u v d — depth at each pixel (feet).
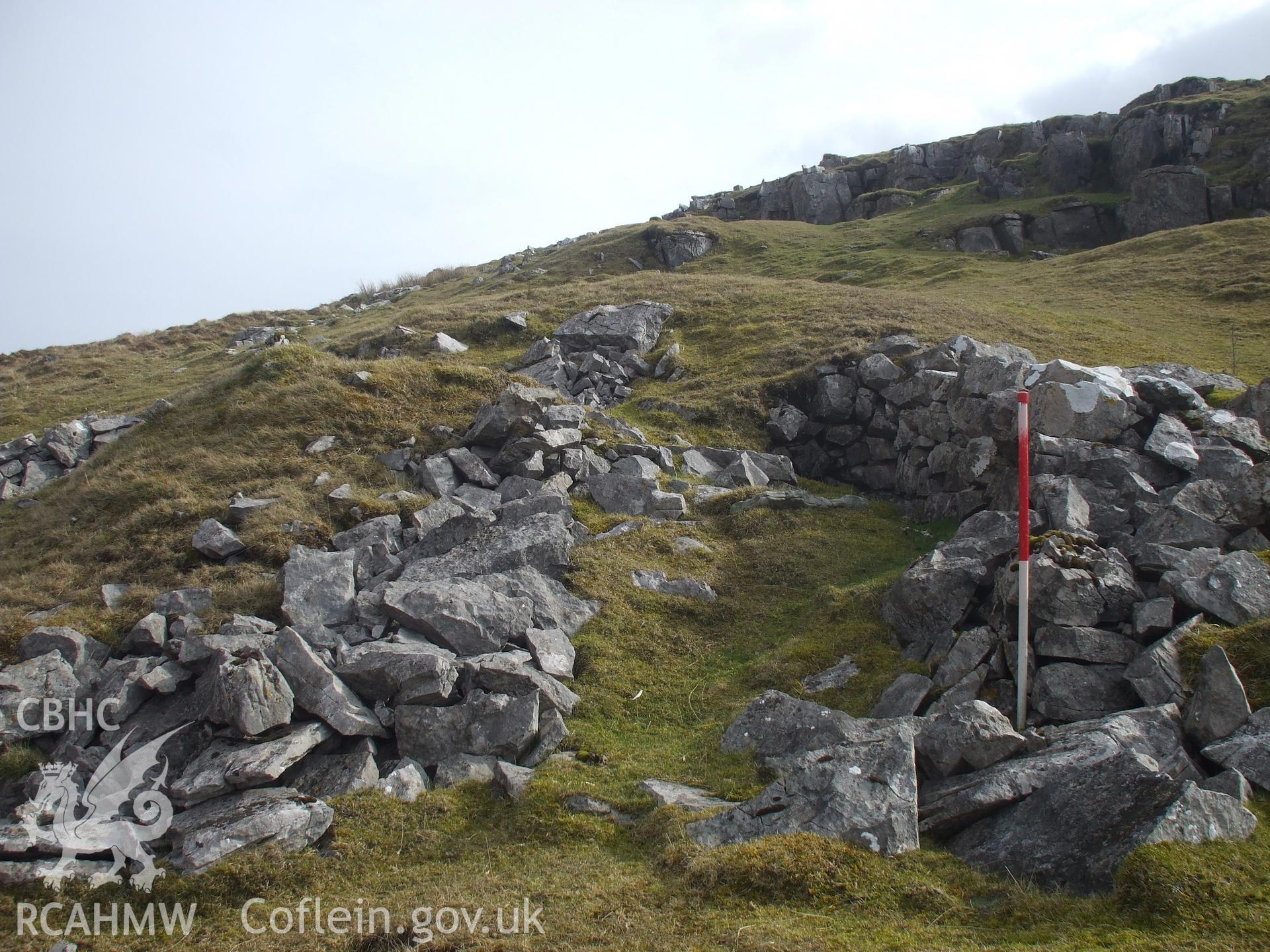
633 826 29.55
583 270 165.07
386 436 64.49
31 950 25.62
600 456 63.31
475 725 34.55
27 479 79.97
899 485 65.41
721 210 238.68
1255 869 21.35
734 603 47.32
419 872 28.30
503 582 43.29
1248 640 29.50
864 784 26.43
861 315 96.27
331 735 34.24
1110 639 31.50
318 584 42.98
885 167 234.58
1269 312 94.58
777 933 21.59
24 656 41.01
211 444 64.39
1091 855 22.75
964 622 38.34
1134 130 184.34
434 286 179.42
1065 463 46.88
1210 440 46.83
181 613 44.09
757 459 68.74
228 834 28.99
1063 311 101.35
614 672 40.34
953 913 22.31
